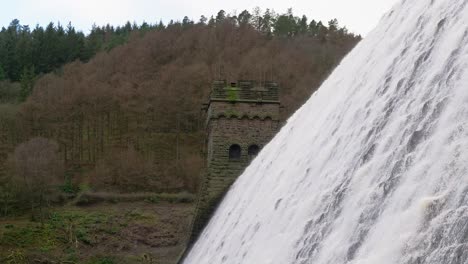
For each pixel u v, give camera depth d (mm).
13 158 120312
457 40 16812
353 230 17125
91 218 106375
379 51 23938
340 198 19516
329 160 23234
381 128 19234
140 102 159125
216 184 53000
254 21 191375
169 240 100562
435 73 17078
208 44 178625
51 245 96250
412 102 17828
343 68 30734
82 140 145875
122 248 98062
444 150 14453
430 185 14234
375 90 21656
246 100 54406
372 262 14414
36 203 108938
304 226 21562
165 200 115500
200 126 152125
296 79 132125
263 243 26203
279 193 28266
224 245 35281
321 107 30609
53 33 198375
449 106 15328
